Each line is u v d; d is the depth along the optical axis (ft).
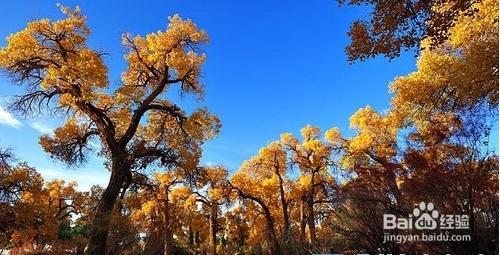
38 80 68.64
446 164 30.37
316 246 44.60
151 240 91.40
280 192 126.41
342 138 99.09
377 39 31.04
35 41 65.05
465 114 33.12
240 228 153.17
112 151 69.15
